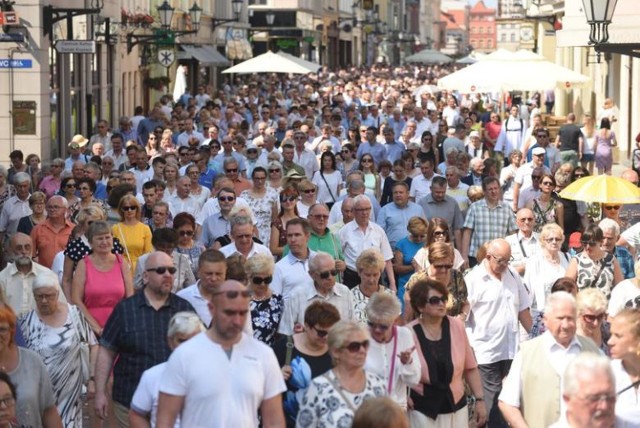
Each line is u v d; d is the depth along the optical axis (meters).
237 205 30.77
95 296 23.80
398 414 13.98
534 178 37.16
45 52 58.47
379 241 29.30
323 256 22.25
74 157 47.94
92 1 68.31
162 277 19.69
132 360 19.61
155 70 96.94
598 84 91.19
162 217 29.70
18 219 35.94
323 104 86.44
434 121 67.38
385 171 43.31
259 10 163.62
